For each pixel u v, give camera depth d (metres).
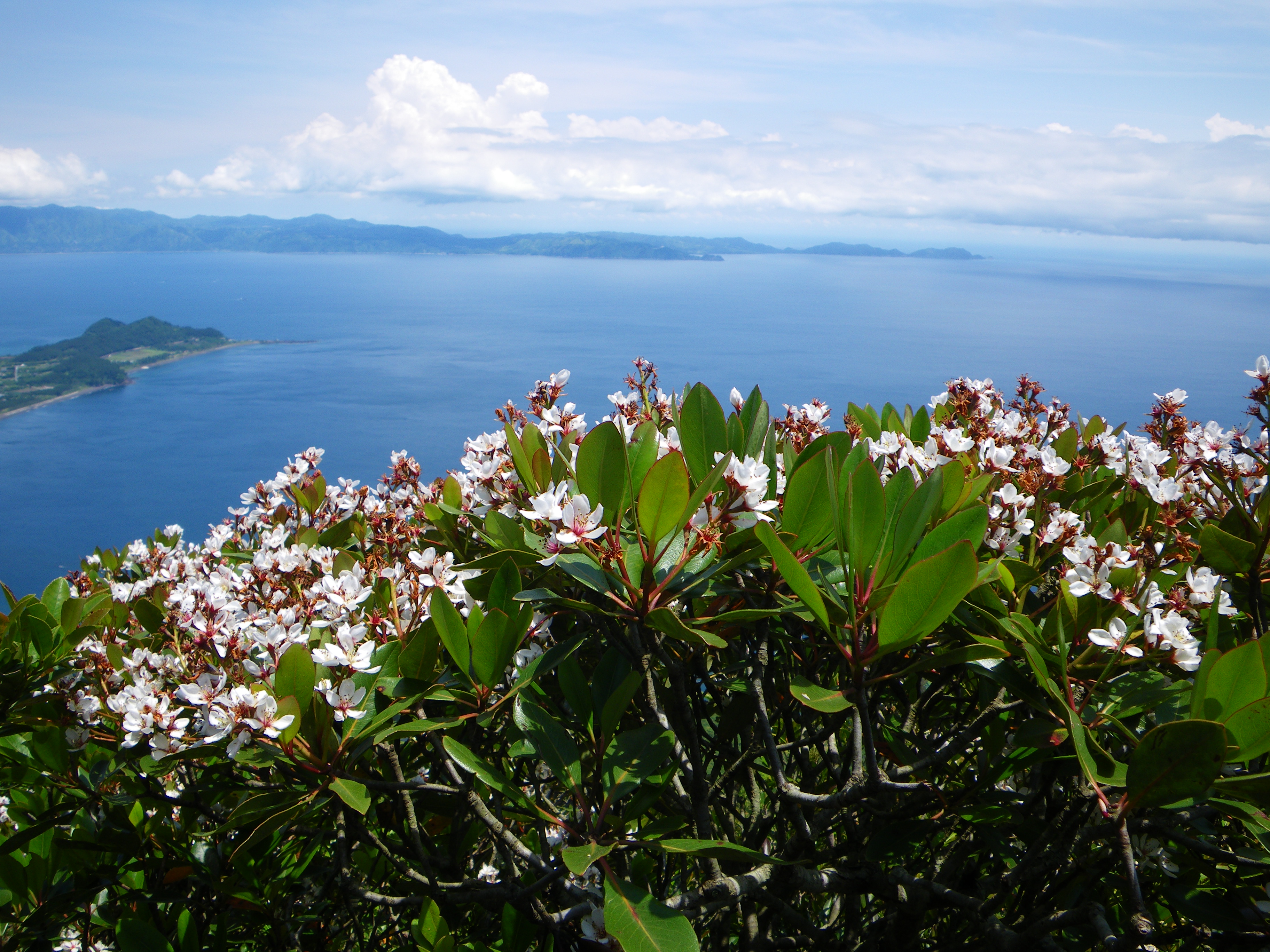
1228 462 2.60
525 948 2.45
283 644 2.17
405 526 3.08
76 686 2.65
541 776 3.19
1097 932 1.74
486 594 2.53
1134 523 2.92
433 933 2.15
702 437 2.45
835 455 2.51
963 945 2.45
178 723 2.20
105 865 3.14
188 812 3.16
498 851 2.65
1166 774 1.59
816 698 1.85
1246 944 1.83
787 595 2.40
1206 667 1.70
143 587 3.43
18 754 2.79
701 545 2.06
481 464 2.83
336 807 2.48
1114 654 2.05
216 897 3.16
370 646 2.15
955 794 2.69
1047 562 2.75
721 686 2.86
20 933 3.04
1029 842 2.39
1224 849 2.24
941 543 2.02
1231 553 2.27
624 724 2.80
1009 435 3.21
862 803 2.51
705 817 2.14
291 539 3.56
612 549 2.07
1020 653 2.20
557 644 2.32
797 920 2.58
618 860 2.12
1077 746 1.79
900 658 2.49
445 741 1.92
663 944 1.63
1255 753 1.60
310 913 3.34
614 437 2.11
